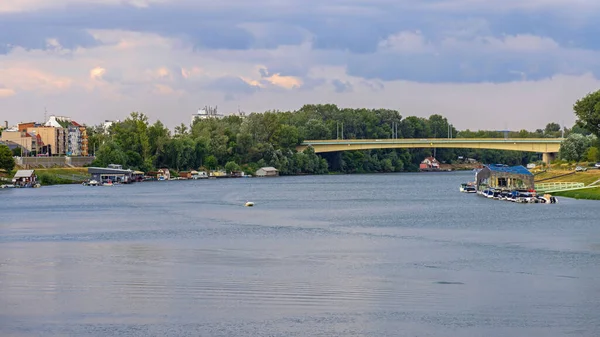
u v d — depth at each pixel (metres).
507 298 83.38
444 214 175.00
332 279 93.00
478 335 70.94
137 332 72.25
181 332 72.12
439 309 79.19
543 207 189.25
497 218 163.38
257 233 139.88
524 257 109.19
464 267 101.19
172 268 100.88
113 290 87.56
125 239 132.00
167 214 180.12
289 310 78.75
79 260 108.31
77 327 73.81
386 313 77.38
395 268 100.38
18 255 113.38
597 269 99.38
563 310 78.75
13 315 77.69
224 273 96.94
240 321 75.12
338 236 134.62
